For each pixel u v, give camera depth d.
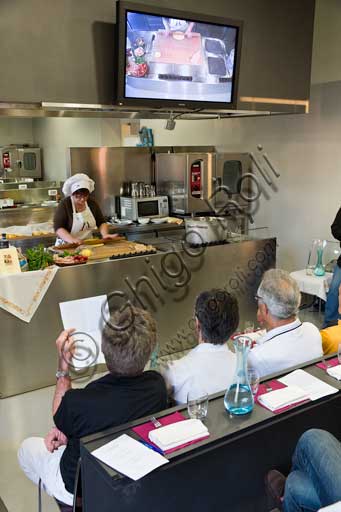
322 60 5.00
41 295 3.36
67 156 5.82
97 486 1.32
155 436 1.36
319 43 4.99
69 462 1.69
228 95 3.74
